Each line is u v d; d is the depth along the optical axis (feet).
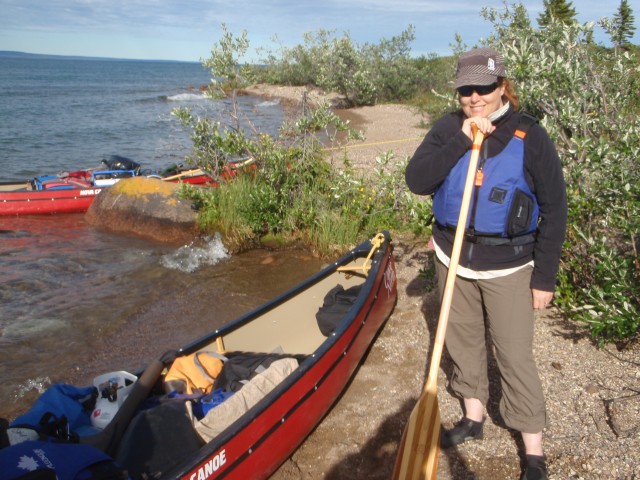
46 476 7.66
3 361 17.83
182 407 10.44
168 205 30.89
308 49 116.98
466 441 11.57
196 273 24.99
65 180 37.88
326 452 12.24
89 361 17.90
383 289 16.85
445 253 10.02
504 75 9.20
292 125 32.32
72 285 23.89
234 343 14.69
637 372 13.38
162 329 19.89
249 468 10.42
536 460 10.05
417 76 91.30
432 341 16.53
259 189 28.86
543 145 8.84
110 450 10.09
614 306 14.60
